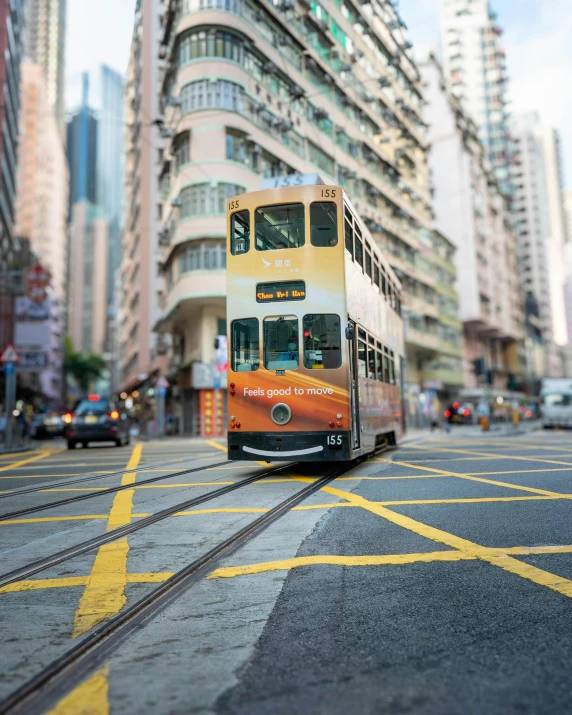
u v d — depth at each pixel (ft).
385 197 136.87
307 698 8.65
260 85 98.07
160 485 31.17
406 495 25.99
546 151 482.28
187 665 9.86
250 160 95.20
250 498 26.03
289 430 31.78
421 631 11.05
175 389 117.70
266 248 33.50
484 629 11.07
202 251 91.40
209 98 91.97
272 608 12.44
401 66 150.82
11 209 185.26
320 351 32.12
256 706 8.45
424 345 151.94
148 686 9.12
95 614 12.31
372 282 42.96
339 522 20.44
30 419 165.07
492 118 295.48
